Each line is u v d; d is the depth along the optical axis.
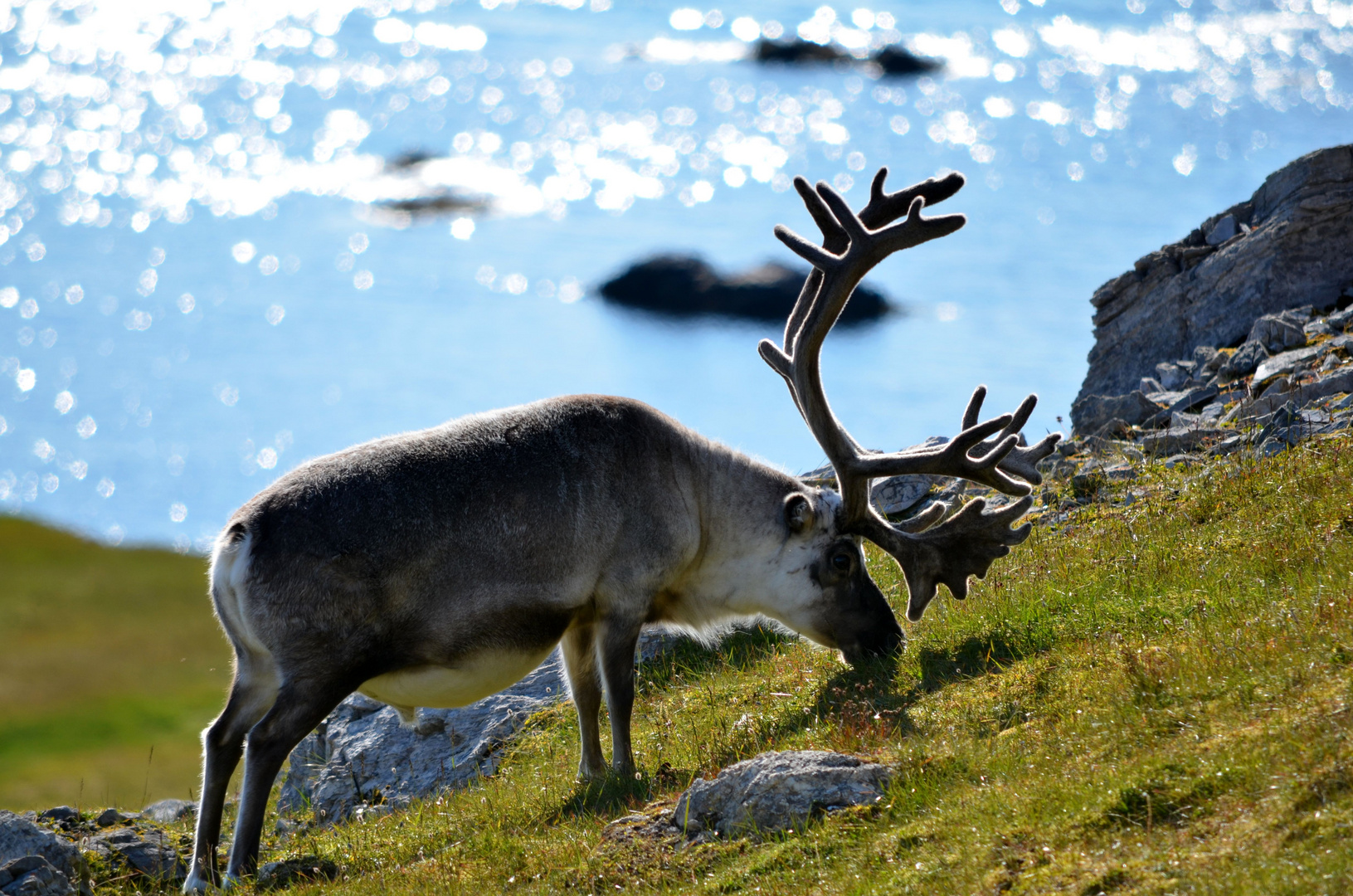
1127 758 16.36
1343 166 35.56
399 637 20.52
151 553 108.69
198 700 68.81
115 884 21.34
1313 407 29.38
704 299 198.75
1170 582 22.45
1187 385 34.78
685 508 22.91
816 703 22.70
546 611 21.50
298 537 19.73
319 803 27.28
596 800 20.88
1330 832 13.23
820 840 16.66
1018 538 23.78
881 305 181.38
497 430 21.77
